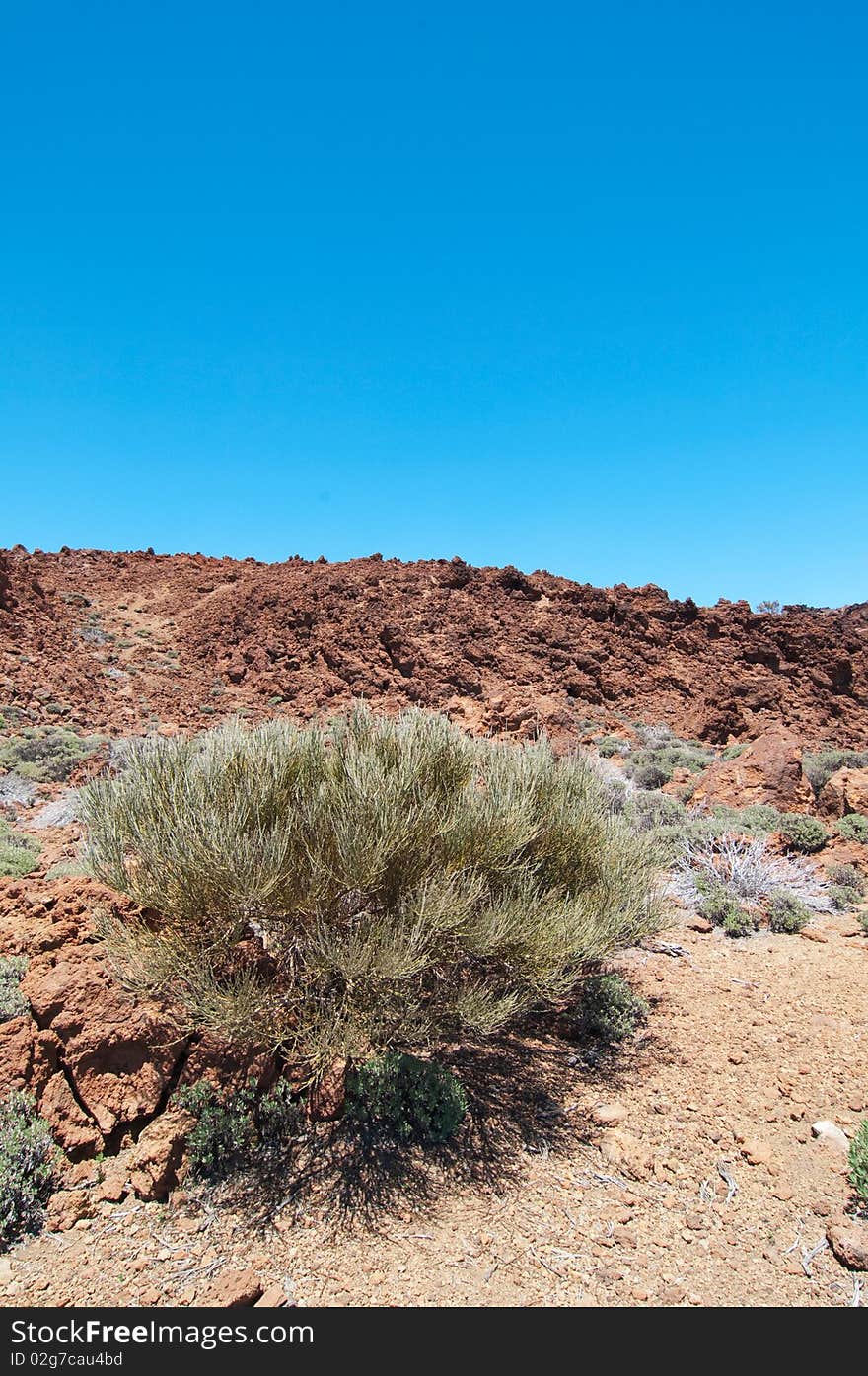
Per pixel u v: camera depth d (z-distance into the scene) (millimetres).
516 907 5207
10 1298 3510
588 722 29672
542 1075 5645
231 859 4438
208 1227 4008
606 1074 5695
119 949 4664
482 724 24922
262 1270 3740
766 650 36500
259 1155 4516
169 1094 4539
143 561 52000
